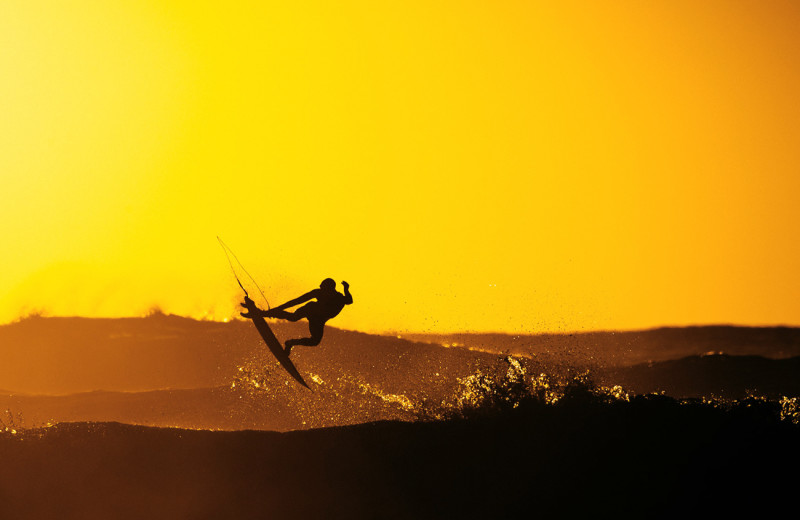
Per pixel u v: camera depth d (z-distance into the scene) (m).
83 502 55.47
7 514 54.09
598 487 58.84
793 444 62.75
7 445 61.03
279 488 57.62
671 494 58.09
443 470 60.16
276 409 90.81
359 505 56.31
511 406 70.31
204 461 60.12
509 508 56.91
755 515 55.94
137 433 63.34
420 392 90.31
